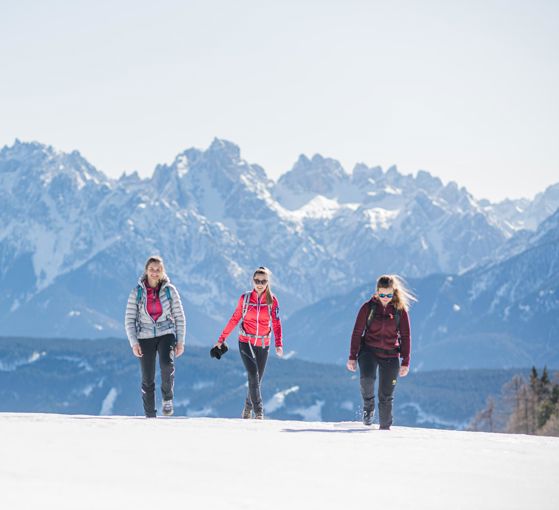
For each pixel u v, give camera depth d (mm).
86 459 16109
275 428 25250
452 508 12664
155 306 31344
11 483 12859
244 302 33531
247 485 14102
